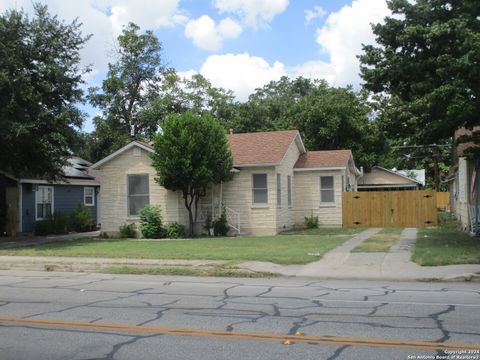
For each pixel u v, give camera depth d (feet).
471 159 61.93
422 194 91.35
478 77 49.90
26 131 64.75
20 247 67.26
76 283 39.34
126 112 150.71
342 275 41.47
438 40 53.42
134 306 29.37
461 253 48.06
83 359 19.35
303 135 133.69
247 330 23.44
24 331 23.62
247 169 83.71
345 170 98.48
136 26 149.38
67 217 98.27
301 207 96.17
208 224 82.48
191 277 43.01
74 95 74.84
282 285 37.68
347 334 22.56
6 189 92.99
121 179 83.46
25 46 69.26
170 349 20.51
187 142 74.84
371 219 93.35
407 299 31.12
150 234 79.20
